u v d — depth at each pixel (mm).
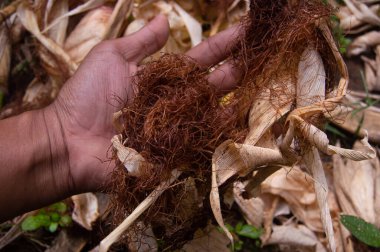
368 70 547
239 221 453
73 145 364
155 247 345
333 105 306
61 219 429
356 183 462
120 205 326
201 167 318
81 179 368
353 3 557
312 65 326
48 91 498
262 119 320
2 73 518
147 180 308
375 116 498
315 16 320
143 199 321
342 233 438
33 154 349
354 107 510
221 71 362
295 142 320
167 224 341
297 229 441
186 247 375
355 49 556
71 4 488
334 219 452
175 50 489
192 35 487
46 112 369
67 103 367
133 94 367
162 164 309
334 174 471
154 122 316
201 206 350
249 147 299
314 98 323
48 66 476
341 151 293
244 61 349
